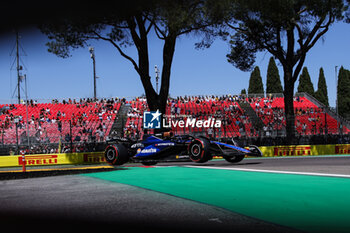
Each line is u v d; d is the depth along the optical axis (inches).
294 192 212.7
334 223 142.6
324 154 774.5
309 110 1238.9
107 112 1330.0
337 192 209.6
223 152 418.3
